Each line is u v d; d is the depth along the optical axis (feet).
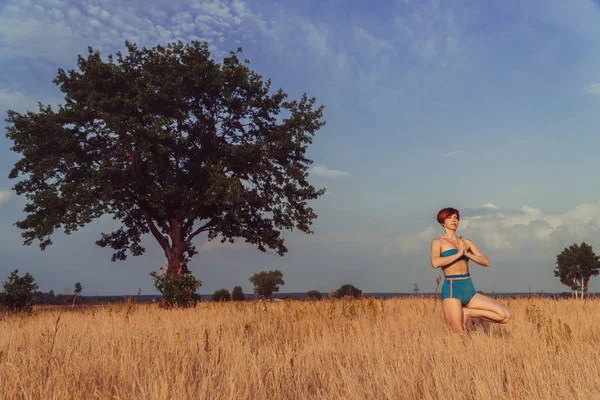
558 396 12.19
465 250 21.79
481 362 15.52
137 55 83.10
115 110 76.07
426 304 37.65
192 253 94.12
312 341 21.18
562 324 23.93
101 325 29.76
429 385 13.65
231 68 87.10
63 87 80.74
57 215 77.61
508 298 40.65
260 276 204.44
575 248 161.07
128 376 14.90
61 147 79.61
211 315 35.17
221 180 78.02
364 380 14.38
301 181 89.56
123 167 77.41
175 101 78.33
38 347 19.95
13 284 58.49
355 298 37.70
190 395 12.34
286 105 90.94
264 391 13.41
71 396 13.01
